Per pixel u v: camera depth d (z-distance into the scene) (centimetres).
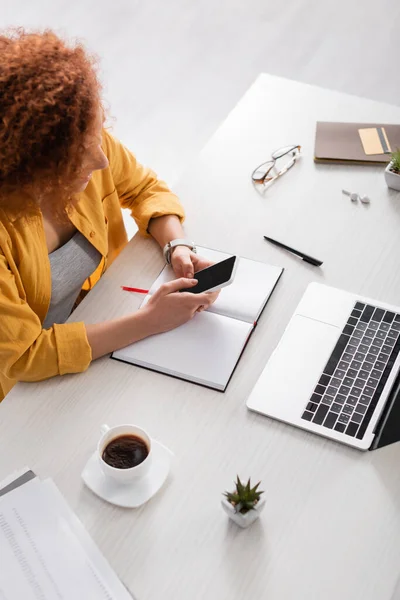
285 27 354
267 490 108
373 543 101
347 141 166
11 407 122
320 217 152
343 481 109
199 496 108
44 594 98
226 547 102
